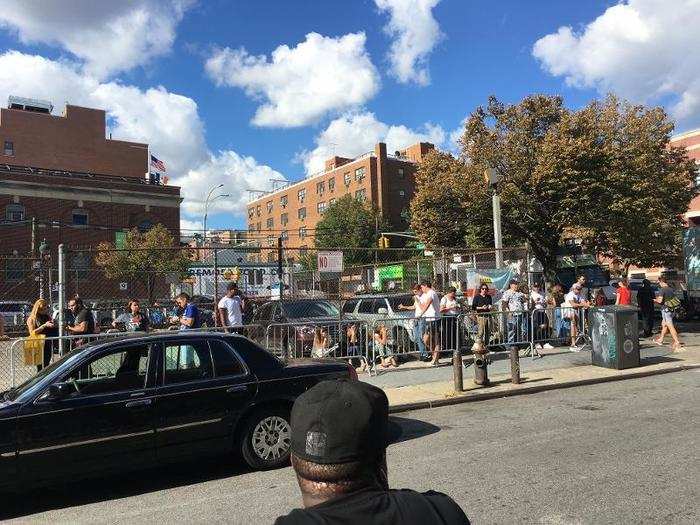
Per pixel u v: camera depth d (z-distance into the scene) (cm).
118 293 3622
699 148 4994
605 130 2173
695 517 444
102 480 621
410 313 1502
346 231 6059
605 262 3534
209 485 591
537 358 1333
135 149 6075
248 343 664
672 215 2627
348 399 146
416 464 613
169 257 3678
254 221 9706
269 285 2350
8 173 4238
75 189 4491
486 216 2192
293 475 614
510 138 2097
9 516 523
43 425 538
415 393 994
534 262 2283
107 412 565
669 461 583
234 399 623
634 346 1198
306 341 1184
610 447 643
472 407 921
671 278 3594
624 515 452
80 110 5834
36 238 4222
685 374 1149
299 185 8512
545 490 514
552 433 721
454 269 2073
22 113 5550
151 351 607
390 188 7200
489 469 584
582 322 1456
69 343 1101
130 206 4722
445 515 145
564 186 1938
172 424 592
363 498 141
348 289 2541
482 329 1330
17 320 2125
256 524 477
